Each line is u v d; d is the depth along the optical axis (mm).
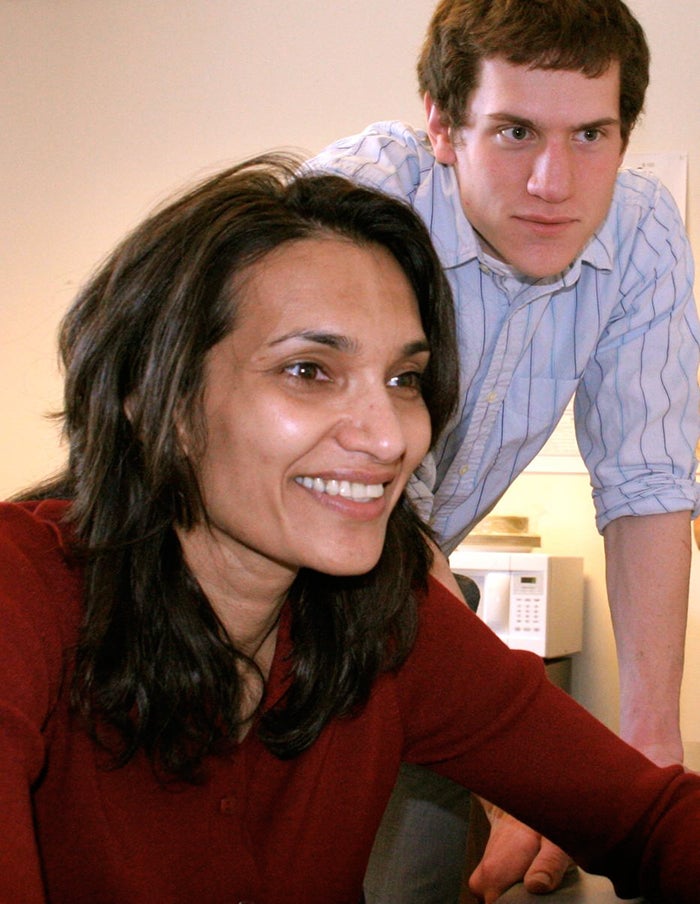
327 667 1004
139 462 919
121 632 898
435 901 1587
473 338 1552
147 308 900
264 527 891
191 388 888
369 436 867
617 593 1618
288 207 926
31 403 3434
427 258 980
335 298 883
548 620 2750
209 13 3355
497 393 1612
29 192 3453
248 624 984
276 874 973
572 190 1310
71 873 886
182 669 912
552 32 1236
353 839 1031
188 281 877
